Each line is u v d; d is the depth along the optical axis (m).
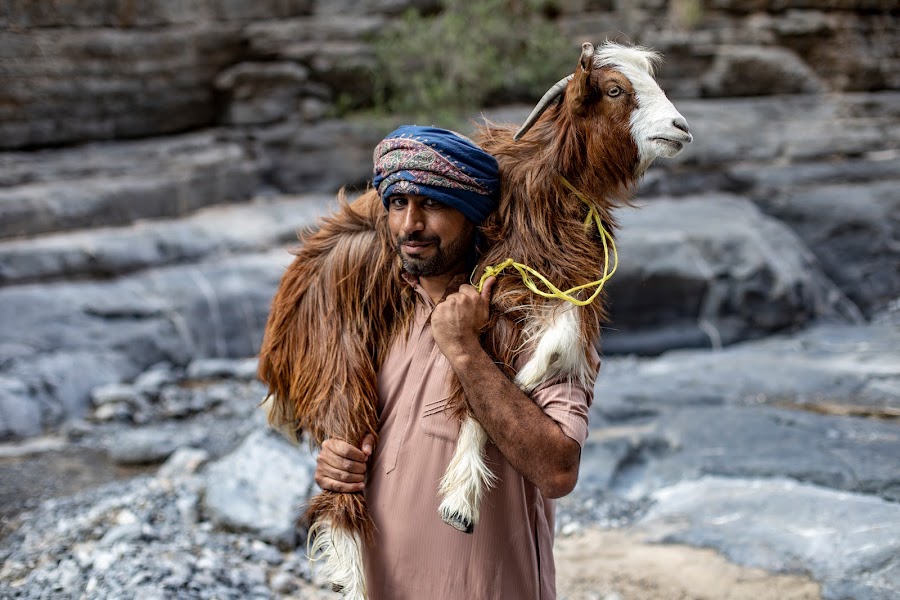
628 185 2.41
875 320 9.48
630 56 2.34
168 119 9.99
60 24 8.98
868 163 11.08
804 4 11.59
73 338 7.27
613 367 8.06
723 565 4.07
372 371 2.46
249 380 7.60
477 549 2.33
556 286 2.29
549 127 2.40
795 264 9.22
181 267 8.41
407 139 2.28
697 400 6.39
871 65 11.60
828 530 4.18
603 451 5.43
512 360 2.30
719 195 10.57
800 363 7.47
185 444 6.09
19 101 8.75
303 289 2.60
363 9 10.92
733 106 11.29
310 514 2.44
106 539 4.21
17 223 7.95
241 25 10.39
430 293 2.45
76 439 6.37
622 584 4.04
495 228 2.37
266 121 10.37
